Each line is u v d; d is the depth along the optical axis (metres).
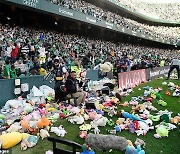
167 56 47.41
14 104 8.30
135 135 6.19
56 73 9.09
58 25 33.75
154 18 60.34
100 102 8.94
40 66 12.41
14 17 28.20
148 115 7.54
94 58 18.84
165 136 6.21
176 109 8.77
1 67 10.18
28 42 16.86
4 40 16.27
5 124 6.75
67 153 3.65
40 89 9.98
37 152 5.14
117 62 16.75
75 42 26.48
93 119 7.05
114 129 6.41
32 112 7.50
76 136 5.98
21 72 11.05
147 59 25.20
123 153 5.02
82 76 11.06
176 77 17.88
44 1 23.25
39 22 31.67
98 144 5.02
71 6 29.12
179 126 6.93
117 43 42.56
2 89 8.73
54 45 19.56
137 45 51.78
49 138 3.76
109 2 42.31
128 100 9.86
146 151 5.34
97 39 38.09
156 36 53.03
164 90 12.15
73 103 8.62
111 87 11.91
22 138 5.56
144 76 15.76
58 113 7.59
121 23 41.81
